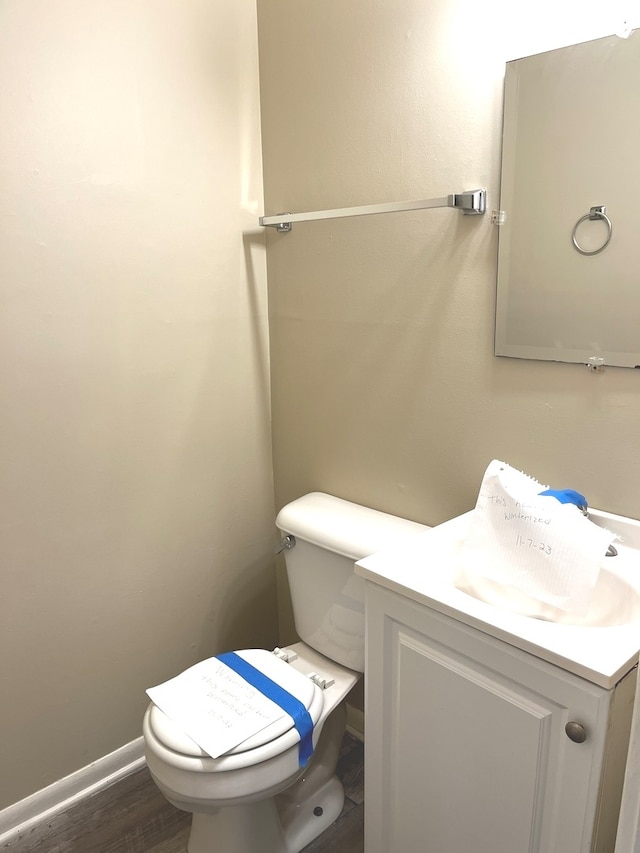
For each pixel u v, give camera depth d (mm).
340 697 1595
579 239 1275
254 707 1450
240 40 1795
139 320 1702
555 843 1068
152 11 1601
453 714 1184
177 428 1835
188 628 1970
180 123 1699
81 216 1558
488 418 1502
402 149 1545
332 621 1692
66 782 1773
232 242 1868
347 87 1627
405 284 1604
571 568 1149
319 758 1744
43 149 1475
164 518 1853
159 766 1367
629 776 639
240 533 2057
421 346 1604
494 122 1362
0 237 1445
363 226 1666
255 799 1365
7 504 1553
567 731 985
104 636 1785
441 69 1432
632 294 1223
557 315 1334
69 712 1753
